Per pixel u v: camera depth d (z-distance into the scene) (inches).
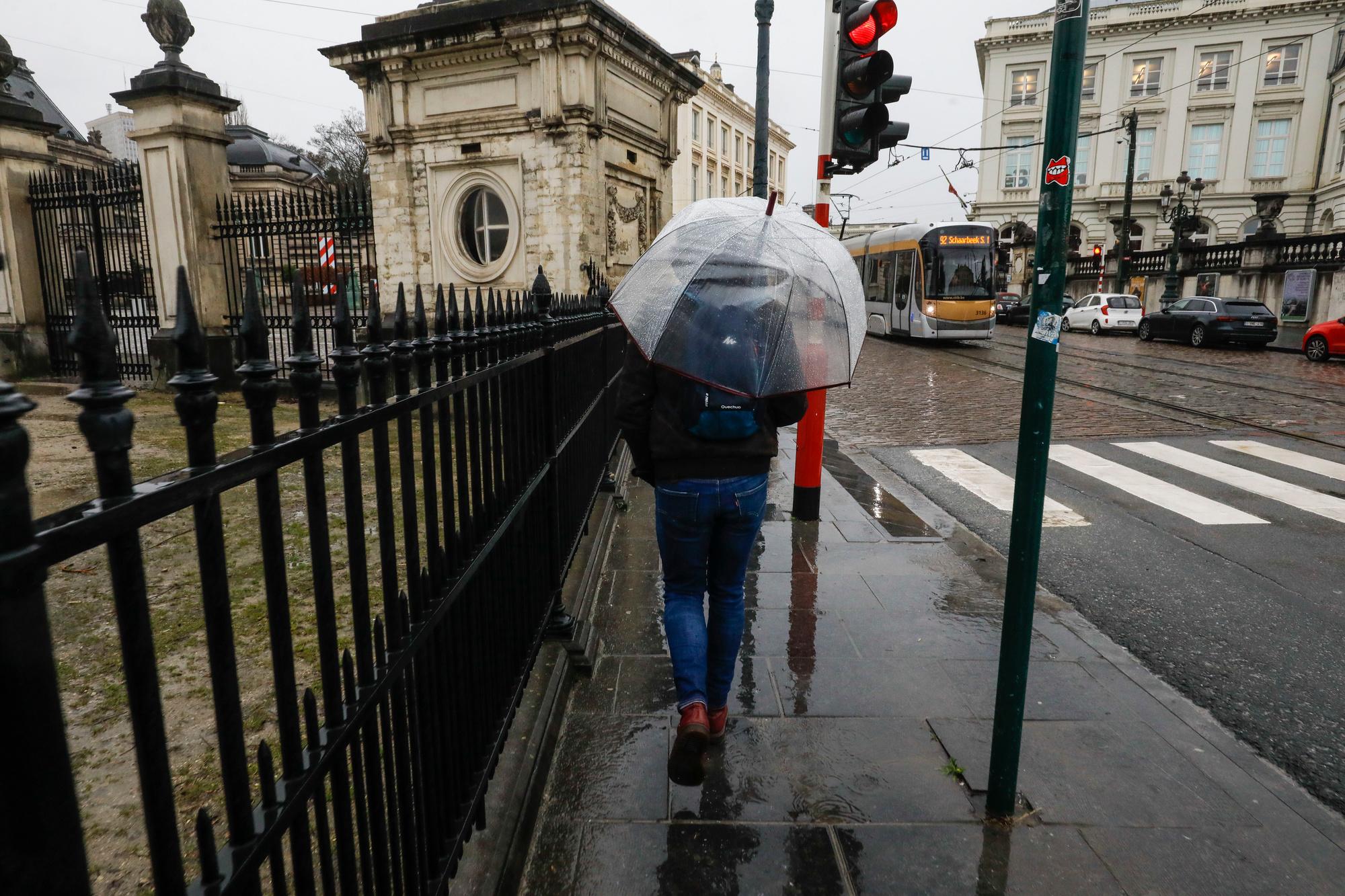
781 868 89.5
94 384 31.7
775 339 91.4
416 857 70.2
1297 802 103.4
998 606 163.6
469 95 442.6
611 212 464.1
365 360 61.0
